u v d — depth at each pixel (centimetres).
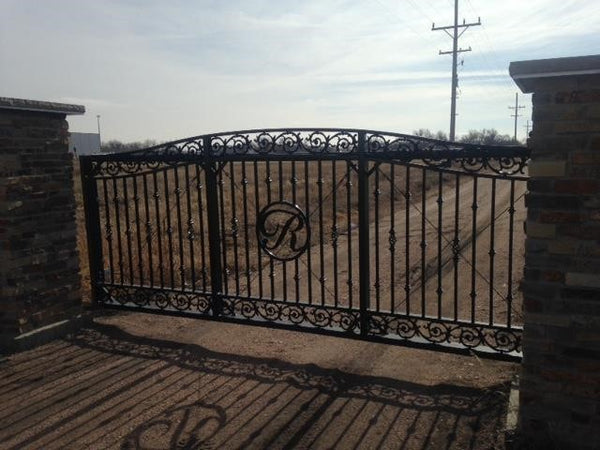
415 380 464
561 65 311
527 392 354
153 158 579
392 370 487
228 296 561
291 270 961
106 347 557
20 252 547
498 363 493
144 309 611
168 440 378
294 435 382
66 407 429
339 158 492
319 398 436
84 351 547
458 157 449
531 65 318
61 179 590
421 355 521
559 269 338
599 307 330
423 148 461
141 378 481
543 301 344
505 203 2050
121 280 627
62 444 376
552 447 347
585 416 341
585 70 307
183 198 1753
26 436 387
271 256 540
